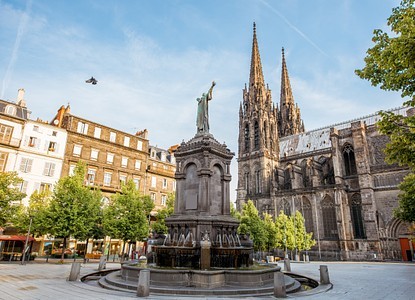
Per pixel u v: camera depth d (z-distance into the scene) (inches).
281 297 516.1
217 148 847.1
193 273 592.7
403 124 567.5
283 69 4608.8
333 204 2647.6
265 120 3641.7
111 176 2160.4
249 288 563.5
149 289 526.6
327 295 553.0
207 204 776.3
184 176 845.8
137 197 1640.0
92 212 1461.6
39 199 1574.8
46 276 769.6
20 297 475.5
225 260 674.2
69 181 1443.2
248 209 2235.5
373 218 2415.1
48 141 1897.1
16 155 1760.6
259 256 2228.1
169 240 751.7
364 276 930.1
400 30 493.7
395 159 577.3
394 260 2247.8
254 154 3474.4
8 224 1553.9
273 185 3112.7
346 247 2412.6
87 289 561.6
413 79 520.7
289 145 3752.5
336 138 2898.6
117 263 1348.4
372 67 591.5
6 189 1342.3
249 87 3917.3
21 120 1803.6
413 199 1378.0
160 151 2743.6
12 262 1283.2
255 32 4215.1
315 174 2859.3
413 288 655.8
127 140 2309.3
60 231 1325.0
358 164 2632.9
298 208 2871.6
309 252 2623.0
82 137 2052.2
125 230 1514.5
